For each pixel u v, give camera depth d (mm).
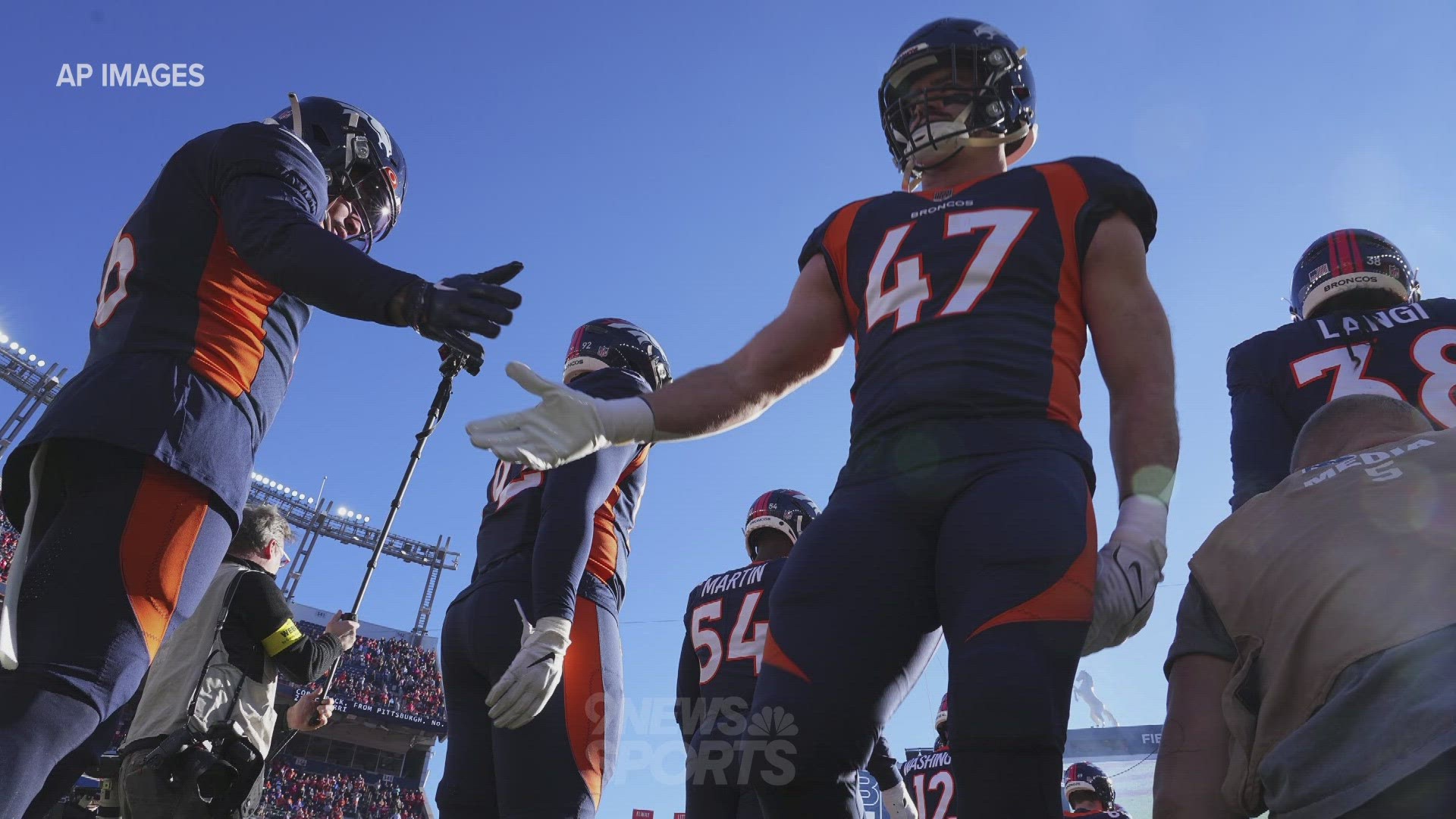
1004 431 2137
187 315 2494
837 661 2086
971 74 2621
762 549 4922
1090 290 2404
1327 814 1741
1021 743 1828
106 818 3574
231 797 3184
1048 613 1920
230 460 2475
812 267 2746
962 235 2412
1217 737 2066
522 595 3564
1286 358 3527
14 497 2406
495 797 3549
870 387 2350
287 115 3049
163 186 2637
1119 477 2258
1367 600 1858
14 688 2070
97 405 2305
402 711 40594
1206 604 2191
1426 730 1674
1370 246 3686
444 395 3664
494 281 2355
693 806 4066
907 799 5660
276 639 3576
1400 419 2248
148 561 2281
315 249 2312
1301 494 2129
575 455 2180
